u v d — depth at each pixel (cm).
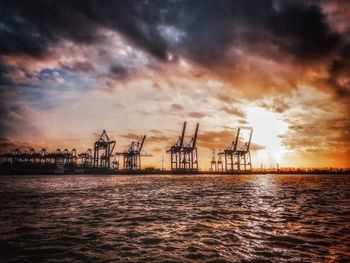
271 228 1620
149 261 1045
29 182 8631
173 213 2227
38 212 2336
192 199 3388
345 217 2022
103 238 1399
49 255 1127
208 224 1755
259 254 1115
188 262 1027
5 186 6512
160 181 9581
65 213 2266
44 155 19138
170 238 1392
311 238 1370
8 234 1498
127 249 1204
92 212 2312
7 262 1048
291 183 8069
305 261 1022
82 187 6091
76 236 1445
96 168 18138
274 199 3381
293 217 2023
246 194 4159
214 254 1120
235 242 1304
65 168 17938
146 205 2784
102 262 1038
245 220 1897
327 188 5694
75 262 1041
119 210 2422
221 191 4812
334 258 1056
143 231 1556
